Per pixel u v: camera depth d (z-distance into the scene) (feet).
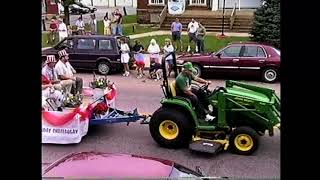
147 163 13.92
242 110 26.99
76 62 56.29
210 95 27.84
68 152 26.32
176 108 28.19
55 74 29.58
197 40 67.10
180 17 85.76
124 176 13.14
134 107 39.27
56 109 27.99
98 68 56.08
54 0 66.64
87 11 88.94
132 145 28.78
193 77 28.37
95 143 28.78
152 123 28.45
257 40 61.05
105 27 73.97
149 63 55.42
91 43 56.18
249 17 81.00
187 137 27.96
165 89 28.43
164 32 82.23
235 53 52.34
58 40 58.03
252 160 25.71
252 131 26.50
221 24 82.53
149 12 91.20
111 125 33.37
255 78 51.83
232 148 26.91
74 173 13.01
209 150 26.30
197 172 15.79
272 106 26.63
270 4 56.49
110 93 33.94
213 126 27.40
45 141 27.58
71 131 27.84
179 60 53.67
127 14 100.12
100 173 12.98
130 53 56.18
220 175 23.45
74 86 33.04
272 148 27.04
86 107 29.30
